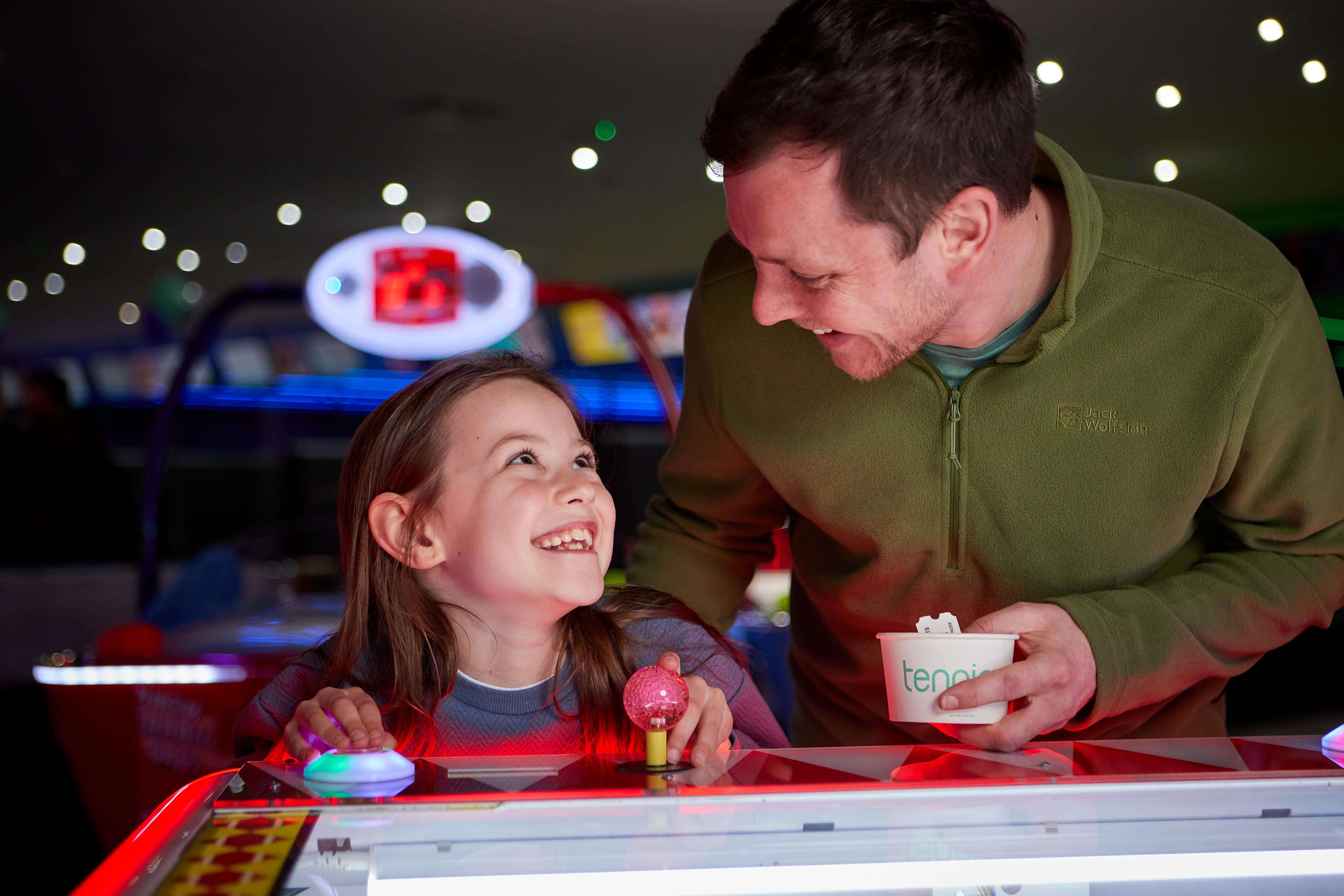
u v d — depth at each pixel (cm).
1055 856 64
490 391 115
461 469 112
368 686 117
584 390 140
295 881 58
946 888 63
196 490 992
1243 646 119
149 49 488
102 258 881
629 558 162
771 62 91
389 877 61
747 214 95
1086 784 73
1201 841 66
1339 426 123
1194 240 120
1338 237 652
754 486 144
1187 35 440
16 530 704
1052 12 417
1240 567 124
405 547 113
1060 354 117
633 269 931
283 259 898
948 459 122
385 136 604
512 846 63
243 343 1052
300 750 87
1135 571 124
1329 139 571
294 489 455
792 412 128
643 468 446
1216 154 600
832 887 62
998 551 124
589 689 116
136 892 54
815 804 69
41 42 479
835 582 137
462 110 563
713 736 87
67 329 1152
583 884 61
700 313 134
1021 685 94
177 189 704
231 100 552
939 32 92
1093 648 105
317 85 532
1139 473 119
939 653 95
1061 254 116
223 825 64
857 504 127
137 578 644
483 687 113
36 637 627
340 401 819
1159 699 113
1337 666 206
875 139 89
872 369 106
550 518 109
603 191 708
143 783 226
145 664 226
